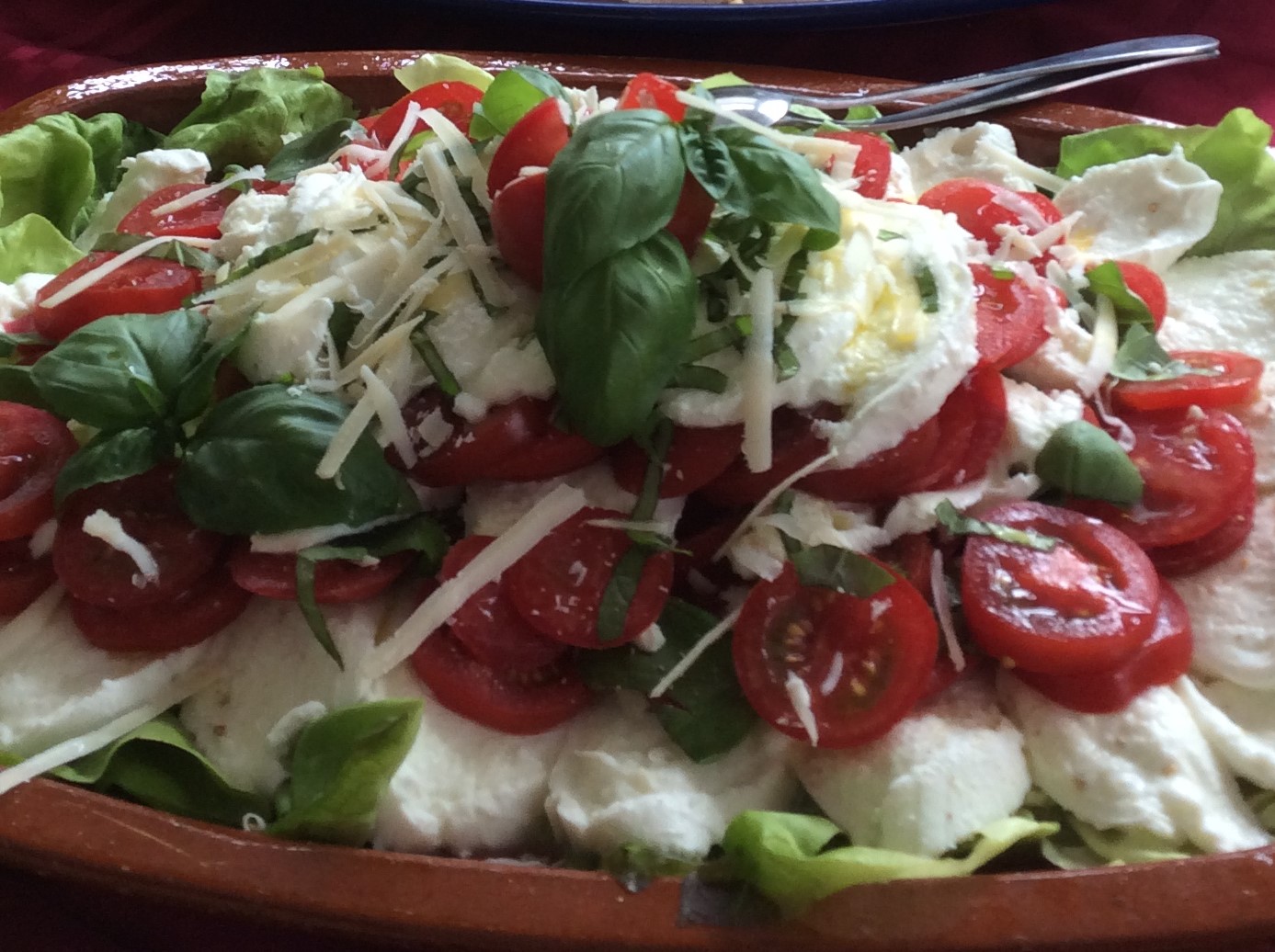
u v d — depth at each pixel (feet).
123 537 0.67
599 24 1.18
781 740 0.68
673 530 0.70
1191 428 0.77
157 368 0.70
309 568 0.66
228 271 0.77
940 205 0.89
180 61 1.27
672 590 0.72
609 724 0.69
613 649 0.69
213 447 0.66
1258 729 0.71
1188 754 0.67
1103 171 0.95
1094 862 0.66
